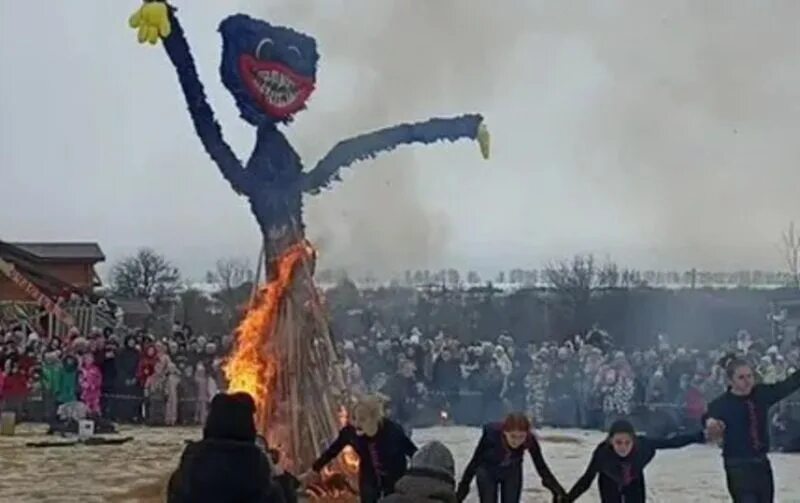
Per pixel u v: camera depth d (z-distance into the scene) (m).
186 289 70.94
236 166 12.38
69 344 25.11
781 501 12.99
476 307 48.41
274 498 5.50
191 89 12.16
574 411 24.05
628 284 51.41
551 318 50.75
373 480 8.97
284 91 12.62
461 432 22.30
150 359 24.86
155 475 15.18
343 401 12.55
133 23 11.94
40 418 25.02
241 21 12.46
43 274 38.88
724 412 8.48
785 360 22.12
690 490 14.29
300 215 12.77
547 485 9.01
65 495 13.30
